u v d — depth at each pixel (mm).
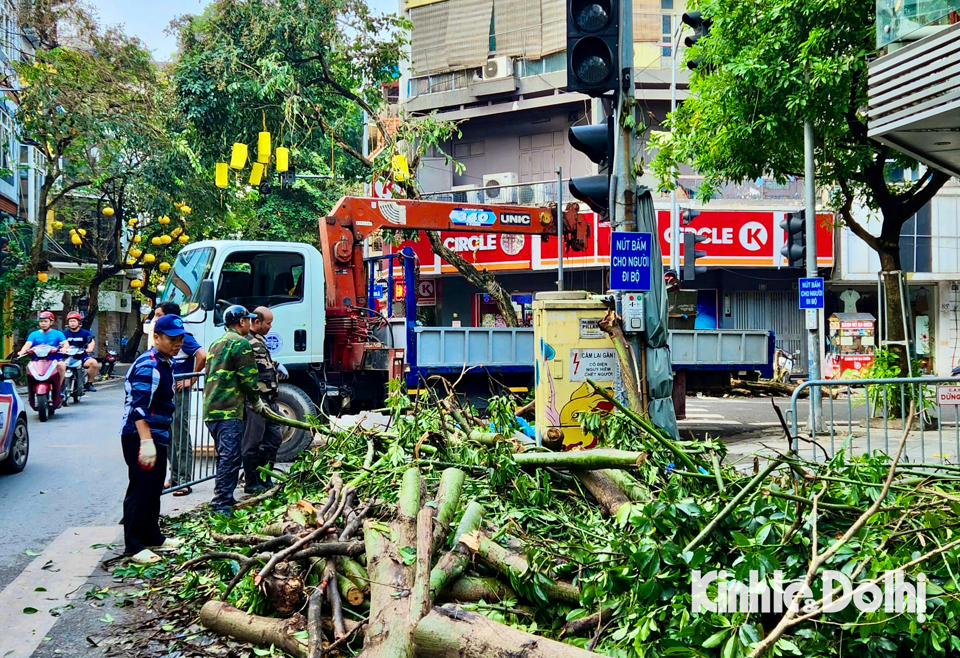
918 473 5539
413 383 12859
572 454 5676
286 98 21359
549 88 29078
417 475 5234
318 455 7230
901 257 27000
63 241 37062
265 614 4738
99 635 4867
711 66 16188
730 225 26812
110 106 25953
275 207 34344
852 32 13734
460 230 14719
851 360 26703
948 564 3850
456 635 3730
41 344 16500
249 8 22750
